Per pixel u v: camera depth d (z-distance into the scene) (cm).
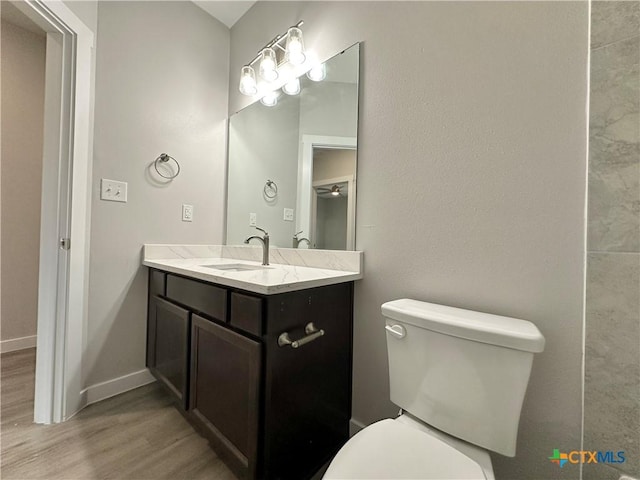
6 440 118
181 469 105
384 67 119
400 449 69
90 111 143
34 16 120
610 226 71
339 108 136
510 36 88
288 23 164
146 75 167
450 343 78
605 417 72
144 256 166
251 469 88
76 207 134
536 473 82
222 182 206
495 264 90
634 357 69
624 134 69
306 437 102
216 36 202
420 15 108
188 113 186
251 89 172
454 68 100
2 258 210
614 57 71
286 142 165
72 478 100
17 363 191
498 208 90
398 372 90
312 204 149
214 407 107
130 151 160
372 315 120
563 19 79
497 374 71
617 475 71
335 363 116
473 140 95
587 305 74
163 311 146
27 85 219
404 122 112
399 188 113
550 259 81
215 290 109
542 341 67
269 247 170
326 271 127
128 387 160
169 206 178
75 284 135
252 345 89
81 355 140
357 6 129
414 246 109
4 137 210
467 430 75
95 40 145
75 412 137
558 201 80
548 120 81
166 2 176
